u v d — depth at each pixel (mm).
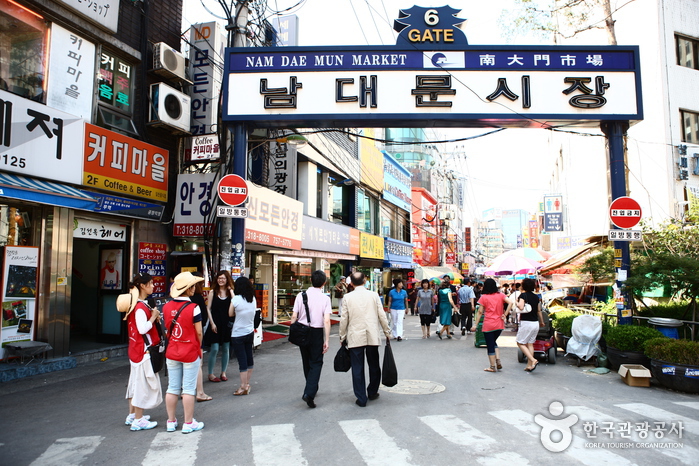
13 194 7254
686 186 15492
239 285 6875
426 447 4492
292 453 4391
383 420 5383
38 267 8328
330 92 10086
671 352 6883
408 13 10172
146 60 10758
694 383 6648
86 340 10594
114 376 7875
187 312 5152
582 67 9930
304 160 18500
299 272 19516
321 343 6141
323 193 20484
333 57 10148
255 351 10930
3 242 8016
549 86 9930
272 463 4156
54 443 4715
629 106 9805
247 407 6062
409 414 5617
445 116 9922
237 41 10516
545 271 15938
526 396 6523
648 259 9531
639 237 9281
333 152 21016
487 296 8531
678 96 15898
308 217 17328
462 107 9930
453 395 6574
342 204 22938
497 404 6082
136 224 10367
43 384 7277
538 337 9398
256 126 10602
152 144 10844
